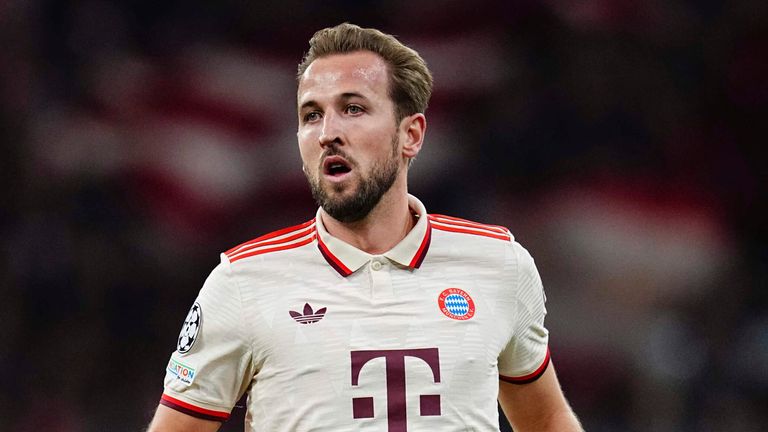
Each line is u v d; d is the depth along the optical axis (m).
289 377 11.83
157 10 41.09
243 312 12.05
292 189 40.03
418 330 12.03
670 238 39.62
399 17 42.44
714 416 34.91
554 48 41.94
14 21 39.22
